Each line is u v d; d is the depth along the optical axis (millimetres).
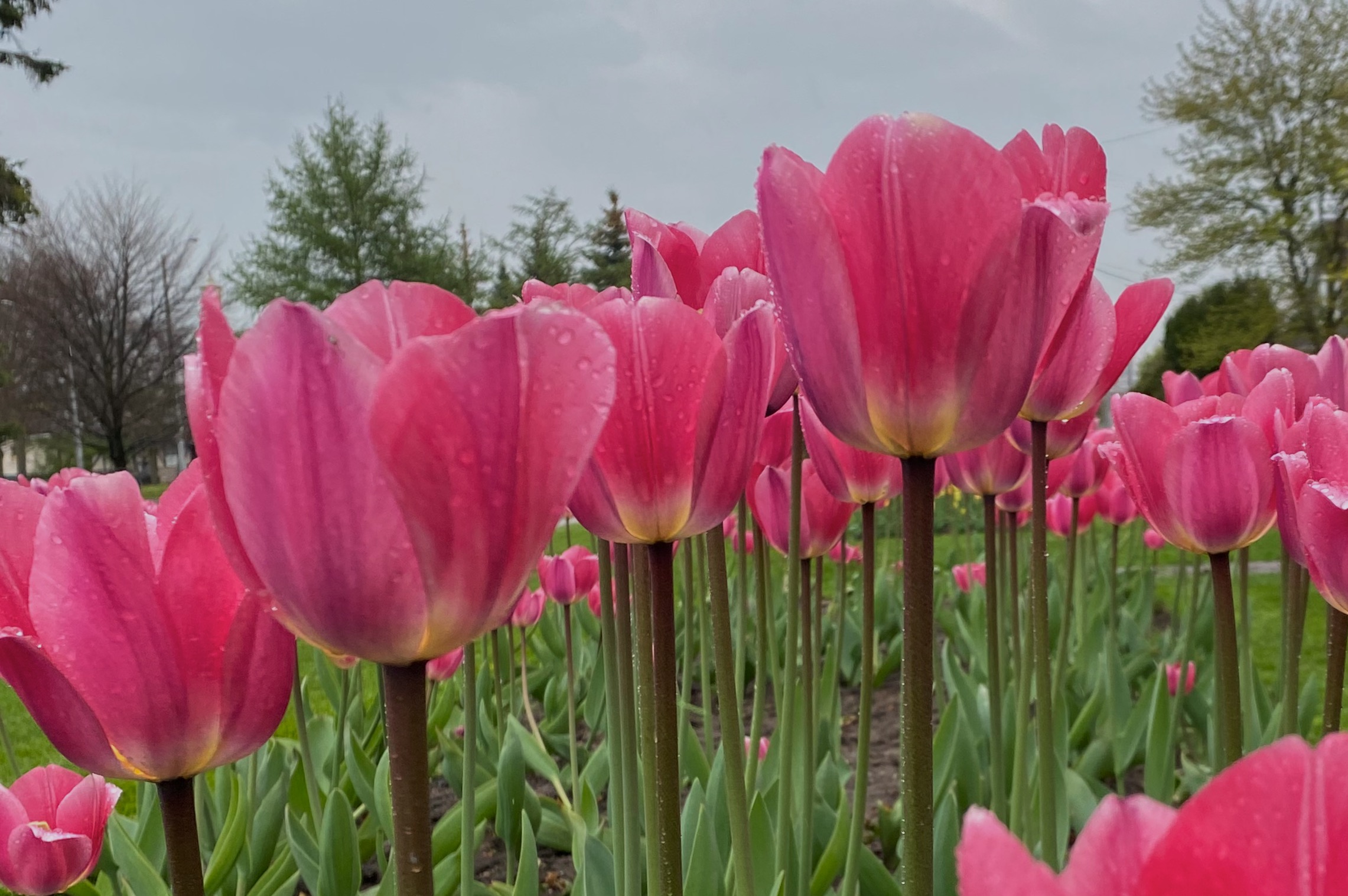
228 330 574
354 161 32438
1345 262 22219
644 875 2018
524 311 543
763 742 3766
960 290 763
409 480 539
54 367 27266
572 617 4785
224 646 688
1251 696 2291
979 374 773
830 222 765
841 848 2115
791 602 1656
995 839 278
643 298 870
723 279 1112
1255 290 23797
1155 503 1296
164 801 716
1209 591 4457
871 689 1607
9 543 729
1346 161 20953
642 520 912
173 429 29625
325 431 536
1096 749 3238
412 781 603
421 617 568
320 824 2428
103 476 666
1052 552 5902
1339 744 312
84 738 673
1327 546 1081
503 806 2668
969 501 6051
